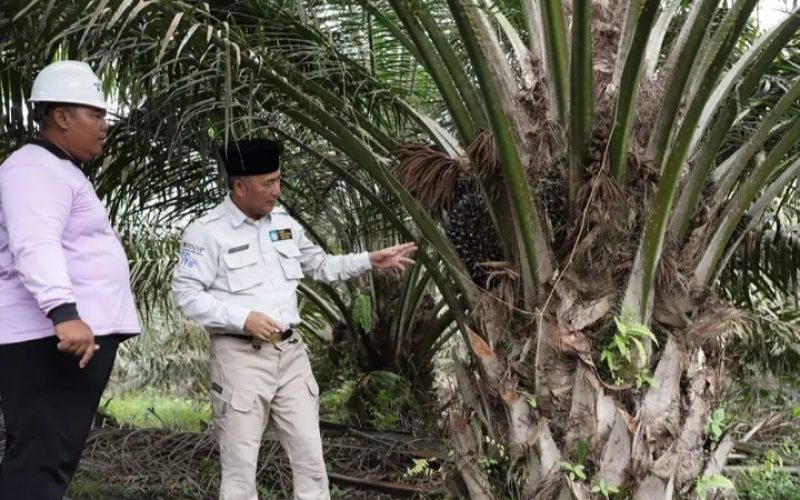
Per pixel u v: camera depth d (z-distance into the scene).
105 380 2.42
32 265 2.16
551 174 3.04
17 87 3.47
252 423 2.91
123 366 9.41
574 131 2.91
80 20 2.81
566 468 2.79
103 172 4.27
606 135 2.93
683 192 3.02
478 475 3.03
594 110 2.95
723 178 3.29
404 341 5.92
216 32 2.94
